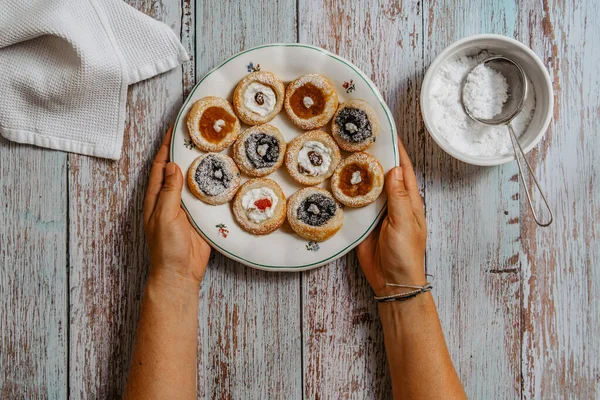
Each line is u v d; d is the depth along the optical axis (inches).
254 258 33.8
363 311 35.4
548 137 35.3
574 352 35.7
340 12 34.8
